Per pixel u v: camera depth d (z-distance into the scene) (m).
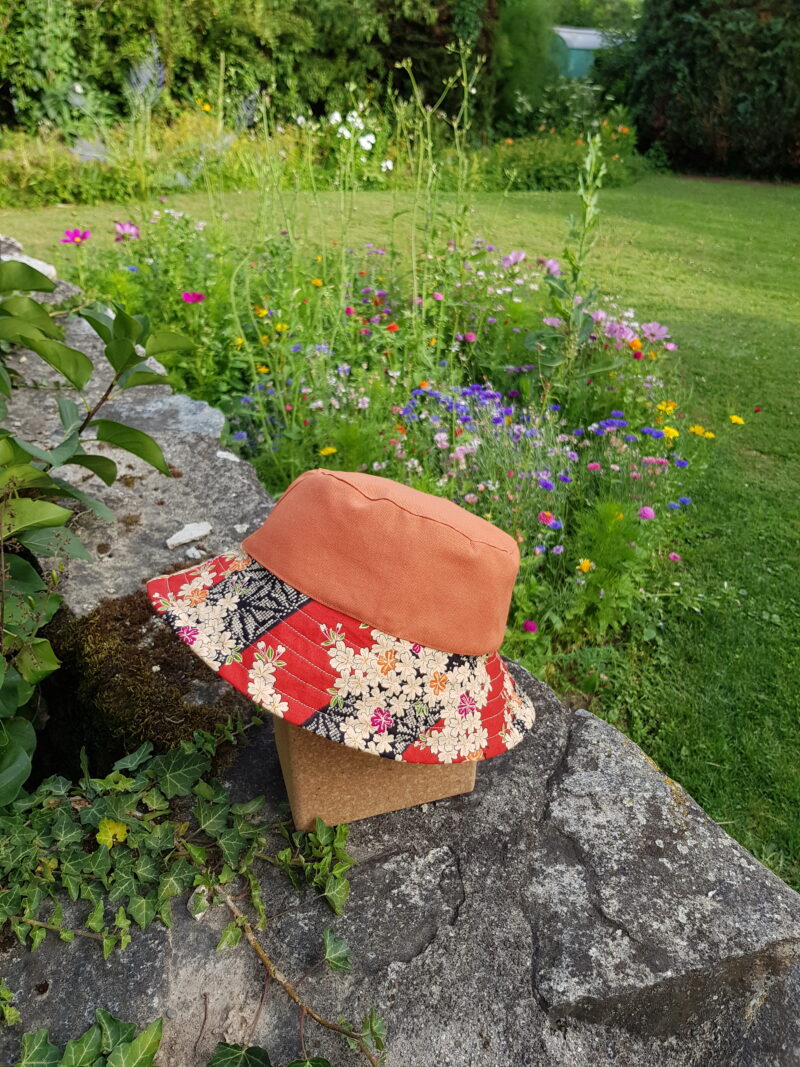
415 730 1.32
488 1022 1.41
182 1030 1.38
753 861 1.68
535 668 2.74
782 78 11.50
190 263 4.86
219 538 2.52
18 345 3.56
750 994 1.59
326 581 1.34
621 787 1.80
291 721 1.27
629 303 6.41
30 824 1.62
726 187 11.61
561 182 11.01
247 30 10.95
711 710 2.75
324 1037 1.38
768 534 3.62
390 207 8.59
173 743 1.82
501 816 1.72
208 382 4.00
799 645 3.02
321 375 3.63
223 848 1.58
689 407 4.69
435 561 1.34
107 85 10.80
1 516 1.76
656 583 3.21
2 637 1.76
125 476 2.77
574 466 3.56
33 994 1.40
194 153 8.73
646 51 12.76
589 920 1.55
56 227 7.54
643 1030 1.51
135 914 1.48
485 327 4.57
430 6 11.91
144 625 2.14
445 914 1.54
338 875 1.55
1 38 9.55
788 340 5.75
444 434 3.19
